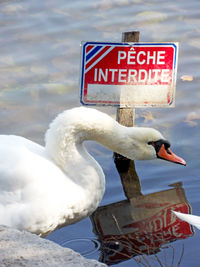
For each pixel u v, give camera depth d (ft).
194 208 23.39
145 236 21.50
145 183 25.35
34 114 29.99
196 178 25.52
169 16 40.19
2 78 33.01
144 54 27.17
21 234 15.15
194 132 28.63
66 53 35.50
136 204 23.72
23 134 28.17
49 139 21.62
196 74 33.63
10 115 29.78
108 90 27.43
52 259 13.87
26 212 19.33
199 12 40.91
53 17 39.86
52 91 31.99
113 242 21.12
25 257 13.93
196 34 37.65
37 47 36.14
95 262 13.73
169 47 27.22
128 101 27.73
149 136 22.80
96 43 26.71
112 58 27.02
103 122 22.09
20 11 40.81
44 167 20.33
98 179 21.43
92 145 28.60
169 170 26.40
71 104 31.01
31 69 33.96
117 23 38.99
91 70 27.07
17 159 19.97
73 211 20.86
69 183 20.81
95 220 22.74
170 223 22.34
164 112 30.81
